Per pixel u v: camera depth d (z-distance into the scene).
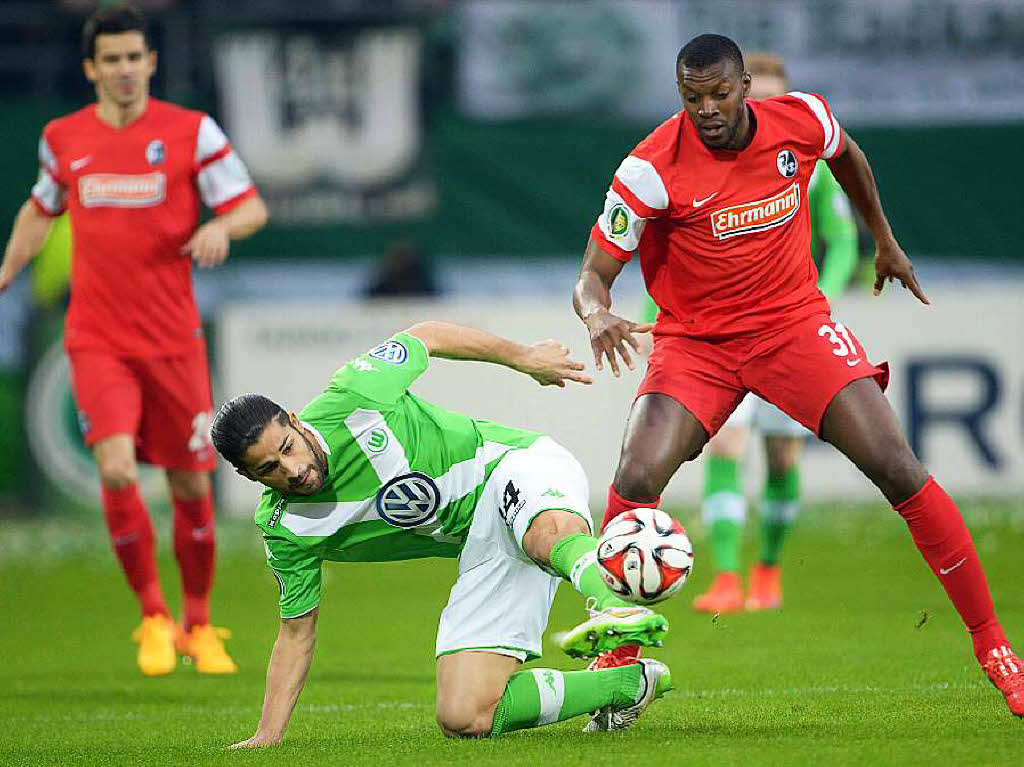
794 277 19.34
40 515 54.59
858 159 19.89
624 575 16.53
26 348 54.19
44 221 29.48
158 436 28.38
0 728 21.95
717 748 17.00
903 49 62.22
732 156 18.81
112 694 25.22
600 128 61.84
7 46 61.19
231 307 52.72
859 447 18.67
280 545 18.28
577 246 62.03
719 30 61.94
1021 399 52.41
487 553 18.61
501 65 61.53
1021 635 27.34
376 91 61.06
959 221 62.66
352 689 24.64
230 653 30.08
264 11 60.34
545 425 51.97
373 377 18.16
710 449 33.22
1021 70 62.44
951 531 18.44
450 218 61.66
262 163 60.81
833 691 22.02
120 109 28.34
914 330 52.06
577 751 17.05
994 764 15.41
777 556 33.19
